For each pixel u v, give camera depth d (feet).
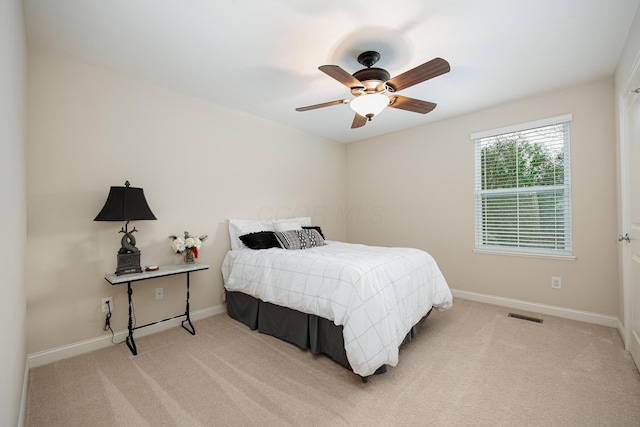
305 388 6.00
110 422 5.07
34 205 6.92
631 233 7.11
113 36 6.58
